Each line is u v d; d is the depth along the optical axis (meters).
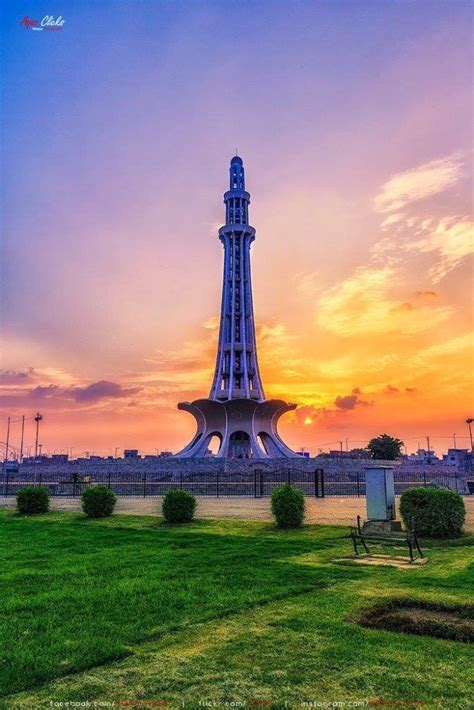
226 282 94.25
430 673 6.38
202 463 68.38
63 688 6.14
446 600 9.45
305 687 6.04
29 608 9.44
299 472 59.56
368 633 7.81
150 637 7.82
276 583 11.10
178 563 13.72
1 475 67.94
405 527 18.19
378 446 95.38
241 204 97.38
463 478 58.34
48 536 19.73
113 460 73.81
